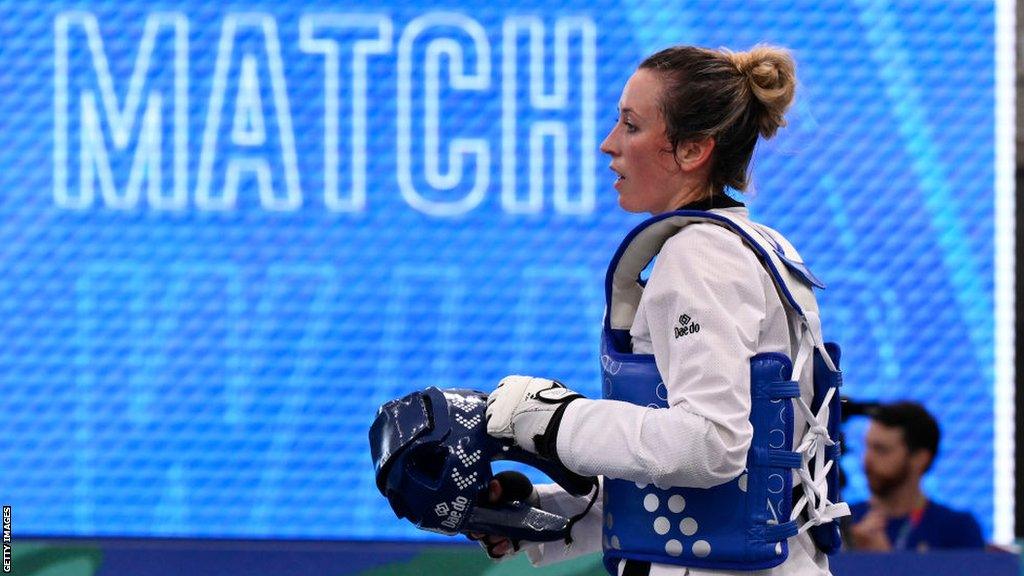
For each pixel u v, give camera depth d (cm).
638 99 684
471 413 679
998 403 1700
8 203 1666
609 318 687
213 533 1681
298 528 1684
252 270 1677
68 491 1673
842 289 1692
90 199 1669
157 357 1680
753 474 641
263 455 1683
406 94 1667
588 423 639
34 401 1673
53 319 1673
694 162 679
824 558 700
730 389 612
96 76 1664
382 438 684
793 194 1688
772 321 648
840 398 690
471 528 708
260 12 1662
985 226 1702
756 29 1680
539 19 1666
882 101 1692
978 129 1700
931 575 1160
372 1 1666
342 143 1670
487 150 1672
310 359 1681
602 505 707
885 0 1686
